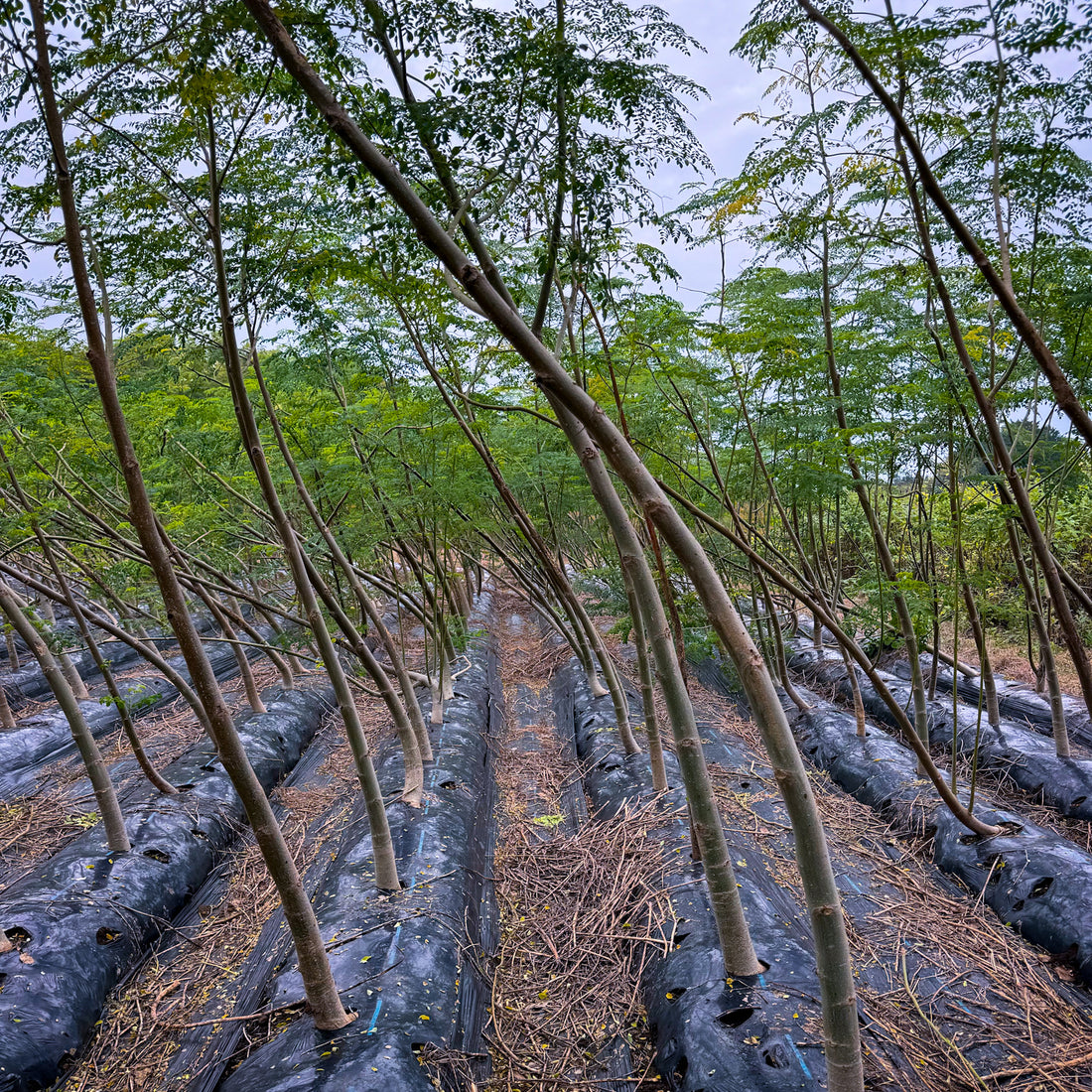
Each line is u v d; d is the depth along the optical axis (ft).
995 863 16.56
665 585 15.37
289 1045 12.22
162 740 28.53
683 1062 11.94
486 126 9.61
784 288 19.29
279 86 10.89
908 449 18.16
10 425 17.42
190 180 13.38
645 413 20.54
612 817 20.63
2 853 20.98
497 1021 14.25
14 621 17.67
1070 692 25.96
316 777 26.21
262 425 22.61
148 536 9.41
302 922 11.95
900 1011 13.03
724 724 27.81
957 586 15.71
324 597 16.30
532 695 35.14
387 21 9.61
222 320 12.18
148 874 18.37
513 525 26.78
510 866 19.72
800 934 15.29
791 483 19.11
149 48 10.19
